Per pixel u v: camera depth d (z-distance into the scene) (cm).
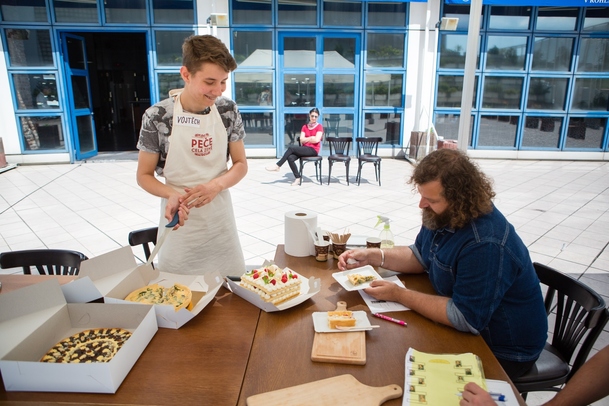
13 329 128
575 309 179
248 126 907
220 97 204
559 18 868
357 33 867
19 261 209
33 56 813
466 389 112
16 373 114
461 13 861
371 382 120
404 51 877
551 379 167
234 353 132
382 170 820
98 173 779
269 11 848
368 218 517
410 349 133
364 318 150
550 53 888
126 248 166
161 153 195
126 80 1294
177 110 186
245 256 401
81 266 155
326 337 139
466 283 145
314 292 164
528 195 634
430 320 152
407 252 194
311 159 692
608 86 903
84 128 910
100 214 533
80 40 888
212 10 830
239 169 204
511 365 158
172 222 166
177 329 144
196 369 124
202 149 194
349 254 191
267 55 870
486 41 877
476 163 152
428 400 112
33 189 662
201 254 208
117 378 116
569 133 928
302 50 873
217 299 167
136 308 140
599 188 680
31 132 842
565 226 495
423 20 860
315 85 893
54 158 859
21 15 792
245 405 111
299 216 212
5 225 493
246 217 525
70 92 853
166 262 209
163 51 850
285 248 216
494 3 728
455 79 895
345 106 909
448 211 150
